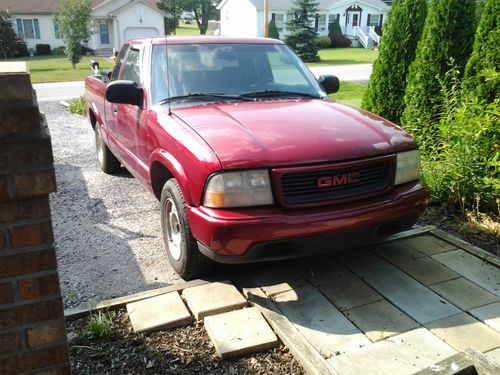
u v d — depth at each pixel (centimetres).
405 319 311
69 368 186
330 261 390
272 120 362
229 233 303
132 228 486
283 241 306
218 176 307
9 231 164
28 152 158
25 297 172
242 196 307
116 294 358
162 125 385
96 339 299
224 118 366
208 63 452
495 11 530
